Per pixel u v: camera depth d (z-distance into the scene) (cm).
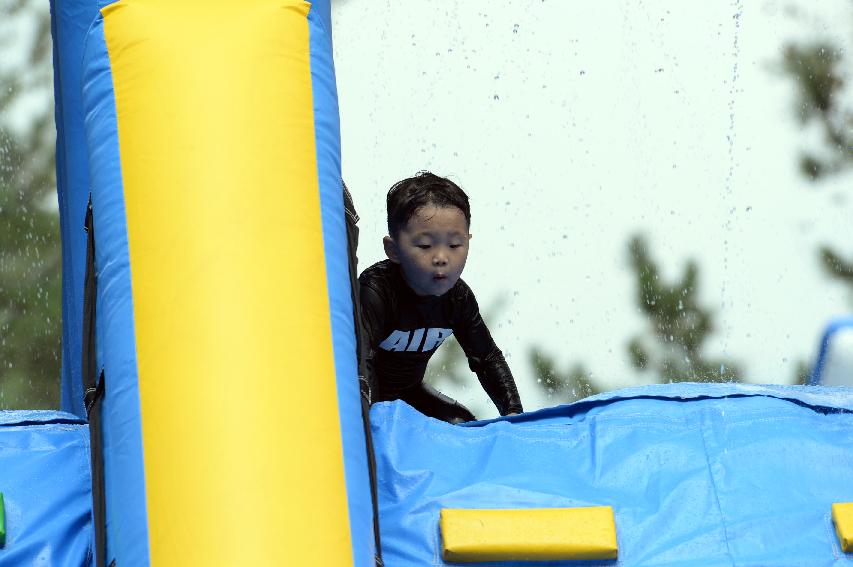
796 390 1234
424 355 1503
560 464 1095
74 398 1562
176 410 932
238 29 1088
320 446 941
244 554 876
